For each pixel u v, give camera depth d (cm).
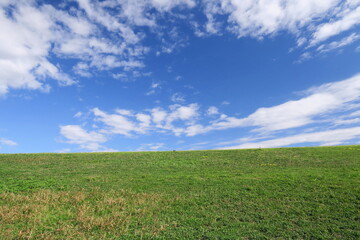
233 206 1738
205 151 5012
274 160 3691
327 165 3098
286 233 1299
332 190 1958
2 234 1273
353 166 2911
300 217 1507
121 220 1506
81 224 1436
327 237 1239
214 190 2141
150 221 1495
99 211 1677
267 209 1653
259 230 1354
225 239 1239
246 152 4597
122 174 2952
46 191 2119
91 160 4031
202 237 1275
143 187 2309
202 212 1641
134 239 1257
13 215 1547
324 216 1501
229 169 3175
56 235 1294
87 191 2175
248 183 2316
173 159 4094
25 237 1249
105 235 1289
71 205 1797
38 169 3231
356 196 1784
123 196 2033
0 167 3291
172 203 1838
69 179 2638
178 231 1345
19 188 2220
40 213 1599
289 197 1864
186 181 2505
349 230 1302
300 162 3431
